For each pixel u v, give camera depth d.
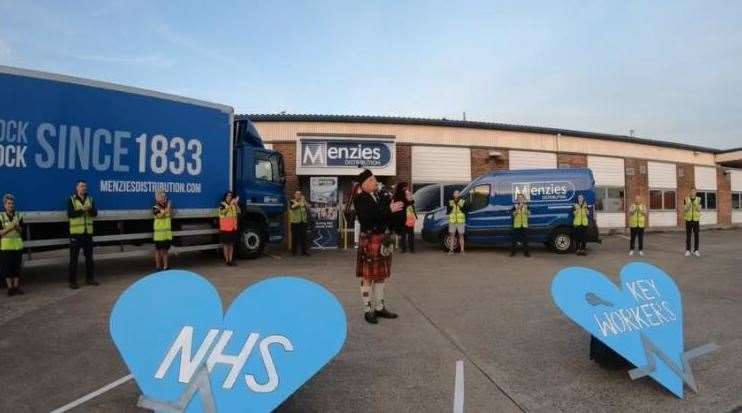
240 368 3.38
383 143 16.38
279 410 3.88
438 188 19.62
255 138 12.99
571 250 14.55
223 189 11.57
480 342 5.65
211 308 3.56
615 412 3.90
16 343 5.52
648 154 25.81
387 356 5.15
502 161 20.83
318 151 16.12
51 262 8.99
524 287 8.98
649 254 14.48
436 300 7.85
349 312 7.00
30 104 8.52
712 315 6.94
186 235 10.98
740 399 4.16
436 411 3.89
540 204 14.53
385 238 6.44
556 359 5.10
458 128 20.08
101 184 9.39
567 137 22.78
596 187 23.84
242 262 12.26
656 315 4.79
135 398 4.10
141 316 3.51
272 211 13.26
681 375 4.41
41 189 8.62
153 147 10.18
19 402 4.01
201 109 11.09
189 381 3.36
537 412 3.89
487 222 14.66
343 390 4.28
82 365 4.86
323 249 15.52
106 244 10.00
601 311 4.51
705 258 13.57
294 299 3.52
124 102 9.73
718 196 29.38
